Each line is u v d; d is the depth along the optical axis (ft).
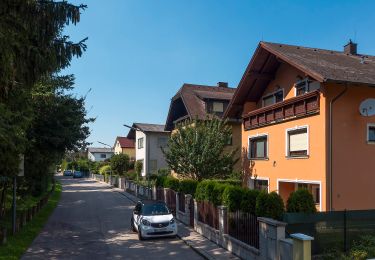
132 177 163.53
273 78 75.15
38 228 61.46
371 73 59.36
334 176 54.39
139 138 181.16
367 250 36.40
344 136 55.36
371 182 56.13
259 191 40.91
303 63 58.80
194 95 121.29
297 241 29.25
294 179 62.39
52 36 36.81
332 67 59.00
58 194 129.18
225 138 87.30
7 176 51.78
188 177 86.22
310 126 58.44
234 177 86.53
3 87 33.99
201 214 57.88
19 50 32.96
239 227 43.45
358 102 56.39
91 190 155.12
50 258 43.01
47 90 65.36
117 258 43.52
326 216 37.58
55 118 72.08
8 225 59.16
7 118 37.14
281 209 38.75
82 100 78.54
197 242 51.13
